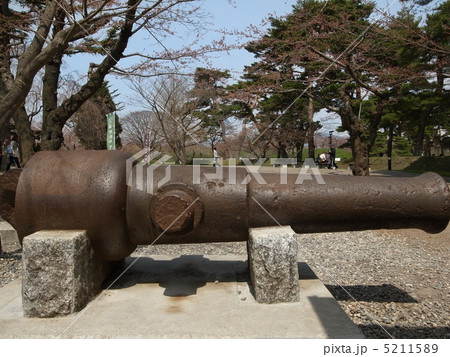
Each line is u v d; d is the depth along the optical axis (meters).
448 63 9.33
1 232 5.91
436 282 4.09
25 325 2.43
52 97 7.54
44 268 2.54
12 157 11.74
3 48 6.73
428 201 2.81
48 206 2.66
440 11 10.19
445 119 16.81
